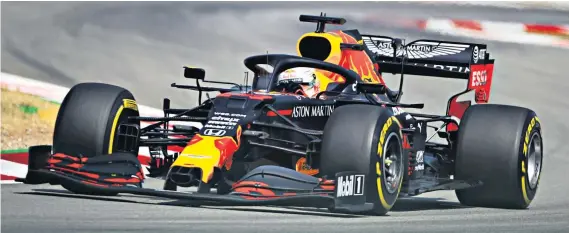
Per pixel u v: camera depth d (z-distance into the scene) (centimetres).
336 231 2750
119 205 3177
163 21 8938
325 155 3192
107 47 8069
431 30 9006
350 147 3162
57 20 8669
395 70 4372
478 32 9169
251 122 3231
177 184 2994
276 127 3247
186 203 3272
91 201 3253
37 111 5681
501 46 8875
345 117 3225
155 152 3594
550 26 9431
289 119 3412
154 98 6931
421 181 3809
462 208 3753
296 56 3638
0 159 4275
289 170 3112
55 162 3262
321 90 3719
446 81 7888
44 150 3278
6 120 5359
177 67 7756
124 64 7656
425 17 9338
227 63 7938
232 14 9288
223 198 2919
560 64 8481
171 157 3594
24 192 3497
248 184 3044
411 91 7544
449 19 9350
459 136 3784
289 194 3025
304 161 3522
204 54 8119
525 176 3725
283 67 3591
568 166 5044
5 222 2759
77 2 9300
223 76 7619
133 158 3259
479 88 4384
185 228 2705
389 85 7656
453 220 3198
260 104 3288
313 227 2814
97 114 3328
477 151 3731
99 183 3162
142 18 8981
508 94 7456
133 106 3491
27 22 8488
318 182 3095
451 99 4316
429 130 6359
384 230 2830
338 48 3841
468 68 4278
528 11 9788
